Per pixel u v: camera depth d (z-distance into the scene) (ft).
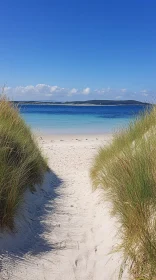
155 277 8.86
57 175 29.66
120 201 12.75
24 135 24.14
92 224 15.42
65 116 135.64
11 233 12.74
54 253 12.39
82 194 21.81
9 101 26.94
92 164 30.25
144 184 11.58
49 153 46.83
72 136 70.95
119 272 10.03
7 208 12.94
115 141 27.20
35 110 201.16
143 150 14.83
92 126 92.02
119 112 177.37
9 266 10.97
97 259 11.77
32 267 11.23
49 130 81.15
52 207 17.97
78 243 13.37
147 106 27.86
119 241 11.90
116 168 15.92
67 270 11.26
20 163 17.56
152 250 9.19
